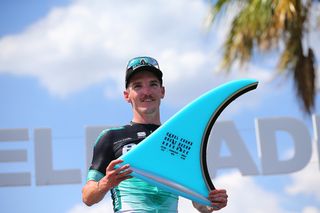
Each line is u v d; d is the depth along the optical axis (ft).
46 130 52.60
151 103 19.10
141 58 19.27
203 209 19.61
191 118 18.28
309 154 53.47
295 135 53.88
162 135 17.98
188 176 17.95
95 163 18.60
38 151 52.34
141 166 17.65
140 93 19.04
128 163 17.56
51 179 52.13
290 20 59.52
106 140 18.79
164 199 18.34
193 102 18.43
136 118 19.27
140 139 18.79
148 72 19.13
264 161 53.42
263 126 53.93
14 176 52.44
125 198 18.20
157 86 19.26
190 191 17.90
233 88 18.52
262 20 59.62
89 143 51.03
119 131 18.95
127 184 18.26
